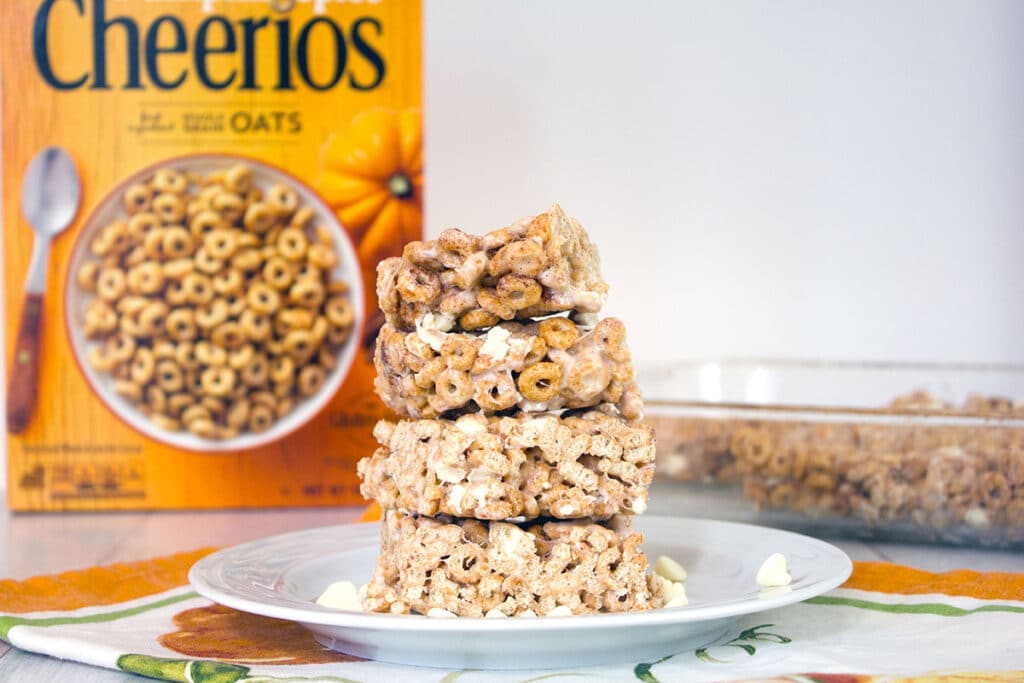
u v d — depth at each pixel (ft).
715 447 2.31
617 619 1.50
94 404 2.60
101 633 1.69
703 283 3.40
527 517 1.66
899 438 2.20
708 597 1.72
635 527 1.96
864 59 3.38
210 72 2.57
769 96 3.38
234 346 2.57
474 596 1.64
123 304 2.57
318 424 2.60
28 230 2.58
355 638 1.59
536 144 3.37
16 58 2.57
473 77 3.35
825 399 2.88
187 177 2.56
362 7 2.57
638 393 1.68
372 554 1.89
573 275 1.68
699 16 3.36
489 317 1.66
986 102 3.38
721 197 3.39
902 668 1.53
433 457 1.65
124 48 2.57
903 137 3.39
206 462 2.60
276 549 1.87
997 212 3.39
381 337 1.71
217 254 2.55
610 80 3.37
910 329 3.40
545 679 1.53
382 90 2.58
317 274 2.57
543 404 1.66
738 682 1.49
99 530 2.43
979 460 2.16
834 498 2.22
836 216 3.39
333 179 2.57
